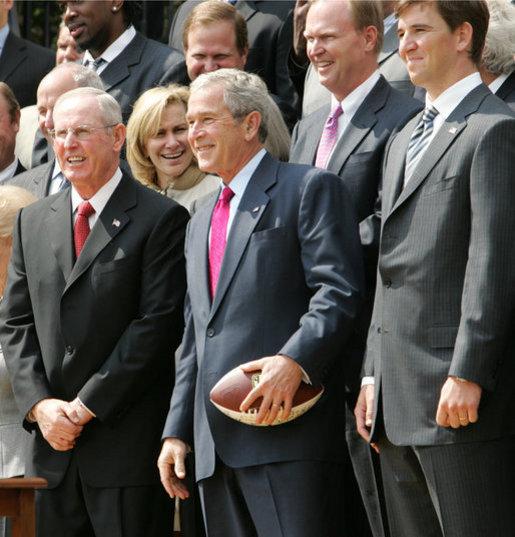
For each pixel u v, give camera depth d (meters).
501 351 17.05
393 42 25.09
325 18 21.77
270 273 19.30
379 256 18.53
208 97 19.97
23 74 32.66
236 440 19.05
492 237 17.16
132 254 21.55
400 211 18.27
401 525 18.66
